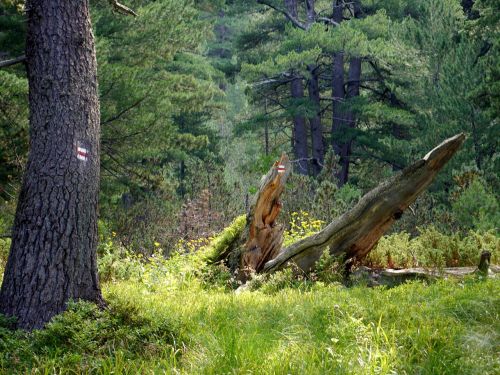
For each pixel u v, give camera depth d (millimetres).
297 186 20016
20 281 6652
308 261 10906
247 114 45438
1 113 14867
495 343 6055
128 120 18719
